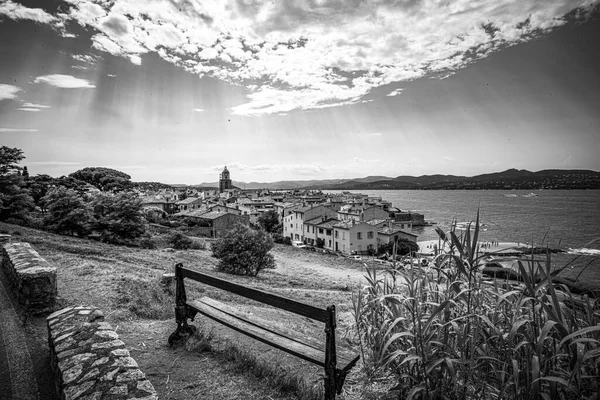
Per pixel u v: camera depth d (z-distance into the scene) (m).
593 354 2.42
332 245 58.19
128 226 30.28
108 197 31.42
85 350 3.37
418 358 3.12
